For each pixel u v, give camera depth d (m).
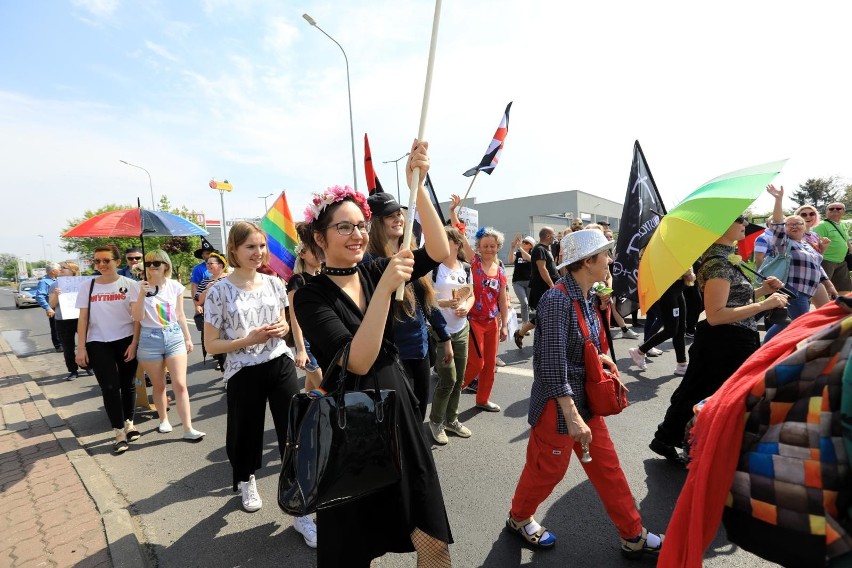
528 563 2.31
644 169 4.91
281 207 4.78
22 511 2.96
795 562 1.09
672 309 4.98
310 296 1.58
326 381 1.52
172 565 2.46
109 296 4.07
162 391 4.36
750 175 2.42
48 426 4.59
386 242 2.74
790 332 1.25
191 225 4.62
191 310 15.20
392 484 1.53
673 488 2.89
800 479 1.06
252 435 2.86
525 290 8.20
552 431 2.19
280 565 2.43
